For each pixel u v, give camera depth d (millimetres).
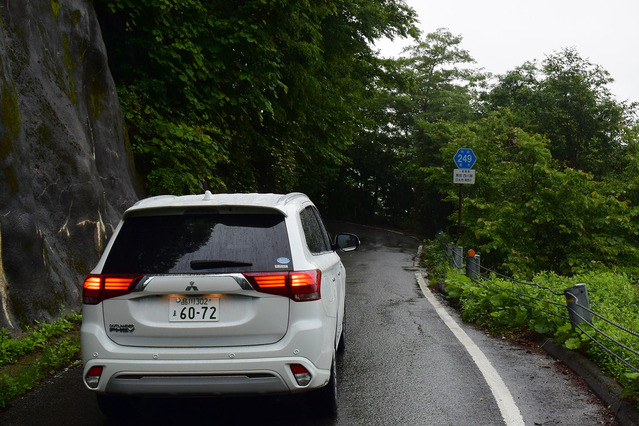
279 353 4004
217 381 3979
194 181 12648
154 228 4301
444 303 11273
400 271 17906
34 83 8938
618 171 31031
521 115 32188
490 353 6906
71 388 5492
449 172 24797
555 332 7320
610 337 5934
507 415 4680
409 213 51281
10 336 6621
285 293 4066
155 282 4020
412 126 46406
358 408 4871
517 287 9531
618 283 11062
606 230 20234
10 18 8797
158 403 5066
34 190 8367
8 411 4867
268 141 18781
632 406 4574
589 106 31891
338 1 20531
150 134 12711
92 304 4137
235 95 14383
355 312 10039
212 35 13352
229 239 4199
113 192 10703
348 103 23547
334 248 6574
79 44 10469
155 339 4043
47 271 7766
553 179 19859
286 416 4688
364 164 49750
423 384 5566
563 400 5086
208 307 4047
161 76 13094
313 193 49344
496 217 20703
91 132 10477
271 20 14156
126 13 12562
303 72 16688
